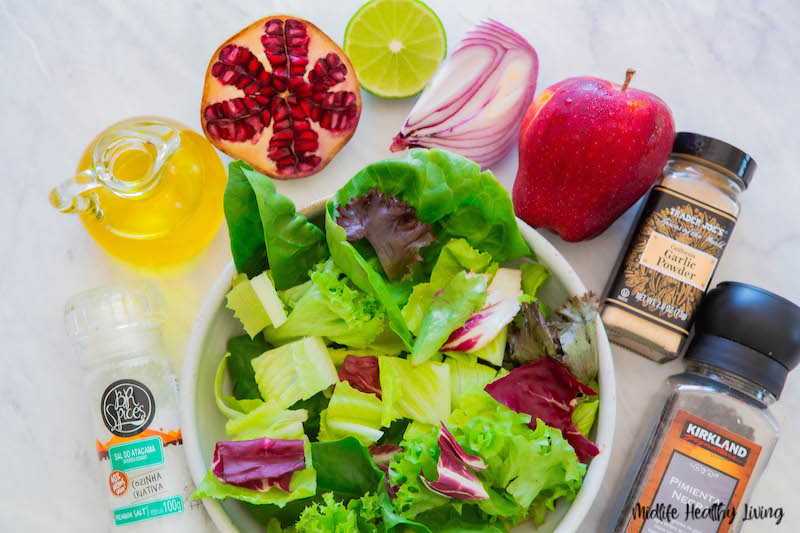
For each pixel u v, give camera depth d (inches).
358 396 29.9
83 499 35.7
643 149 30.8
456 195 30.1
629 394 35.9
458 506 28.0
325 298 29.7
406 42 35.3
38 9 37.2
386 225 30.0
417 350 29.2
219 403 30.5
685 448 31.2
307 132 35.2
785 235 36.6
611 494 35.2
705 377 32.4
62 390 36.2
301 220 30.1
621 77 37.0
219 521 28.5
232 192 29.3
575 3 37.0
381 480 28.4
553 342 29.7
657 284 32.3
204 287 36.3
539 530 29.9
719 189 32.7
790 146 36.7
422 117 34.7
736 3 37.0
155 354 31.8
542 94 33.2
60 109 37.2
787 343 30.5
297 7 37.0
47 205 36.9
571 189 32.1
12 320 36.4
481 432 27.7
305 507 28.9
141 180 31.8
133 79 37.2
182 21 37.1
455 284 30.3
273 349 31.0
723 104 36.9
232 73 34.3
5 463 35.8
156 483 30.3
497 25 34.6
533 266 32.0
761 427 31.3
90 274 36.6
